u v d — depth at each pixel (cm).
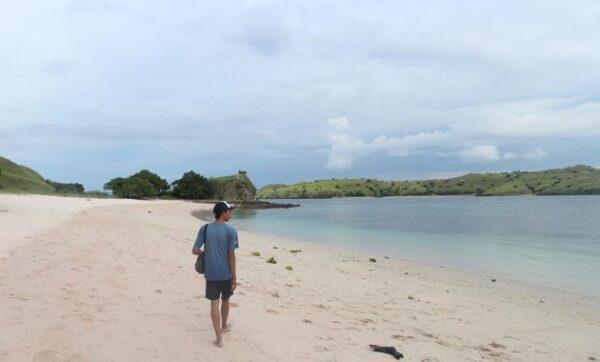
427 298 1355
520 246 2897
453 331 988
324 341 771
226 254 679
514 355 853
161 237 2259
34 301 821
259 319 852
